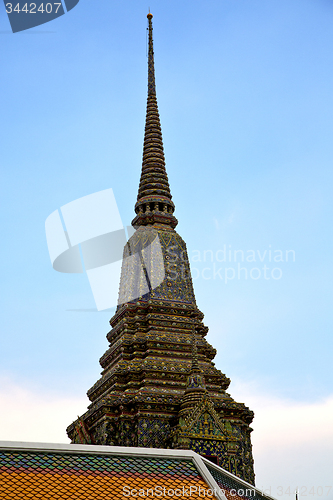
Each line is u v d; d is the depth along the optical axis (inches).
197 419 1815.9
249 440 2057.1
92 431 2037.4
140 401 1920.5
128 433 1914.4
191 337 2185.0
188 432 1792.6
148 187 2600.9
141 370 2037.4
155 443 1877.5
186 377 2048.5
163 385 2004.2
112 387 2057.1
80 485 1083.3
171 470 1185.4
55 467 1115.9
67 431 2241.6
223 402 2016.5
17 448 1130.0
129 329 2224.4
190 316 2273.6
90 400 2268.7
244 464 1969.7
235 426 1984.5
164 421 1920.5
